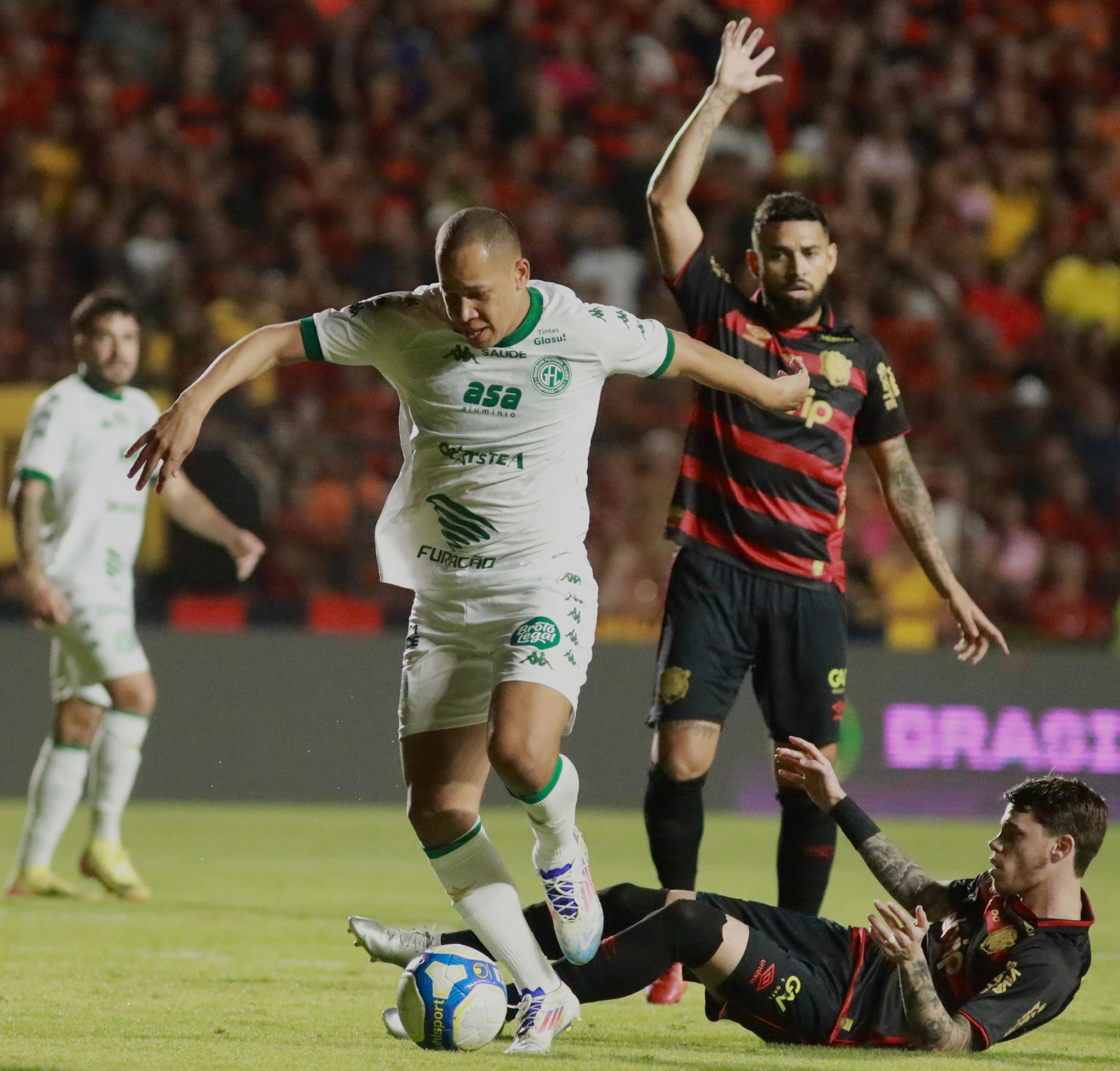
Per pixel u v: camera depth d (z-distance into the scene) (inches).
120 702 1143.0
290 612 1932.8
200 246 2445.9
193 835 1611.7
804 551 831.1
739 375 662.5
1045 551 2126.0
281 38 2719.0
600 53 2783.0
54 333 2255.2
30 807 1160.2
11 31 2682.1
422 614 663.8
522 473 641.6
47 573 1128.2
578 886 621.3
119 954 880.3
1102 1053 644.7
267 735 1895.9
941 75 2844.5
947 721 1946.4
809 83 2819.9
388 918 1058.7
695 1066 569.9
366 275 2454.5
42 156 2519.7
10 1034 618.8
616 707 1925.4
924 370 2423.7
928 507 867.4
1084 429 2223.2
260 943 938.1
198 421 615.8
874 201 2625.5
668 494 1971.0
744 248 2519.7
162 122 2539.4
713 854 1524.4
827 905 1170.6
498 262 603.5
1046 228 2733.8
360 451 1968.5
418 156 2625.5
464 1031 599.8
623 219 2655.0
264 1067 553.0
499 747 605.6
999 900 634.2
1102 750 1964.8
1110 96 2915.8
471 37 2783.0
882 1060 588.4
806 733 837.2
